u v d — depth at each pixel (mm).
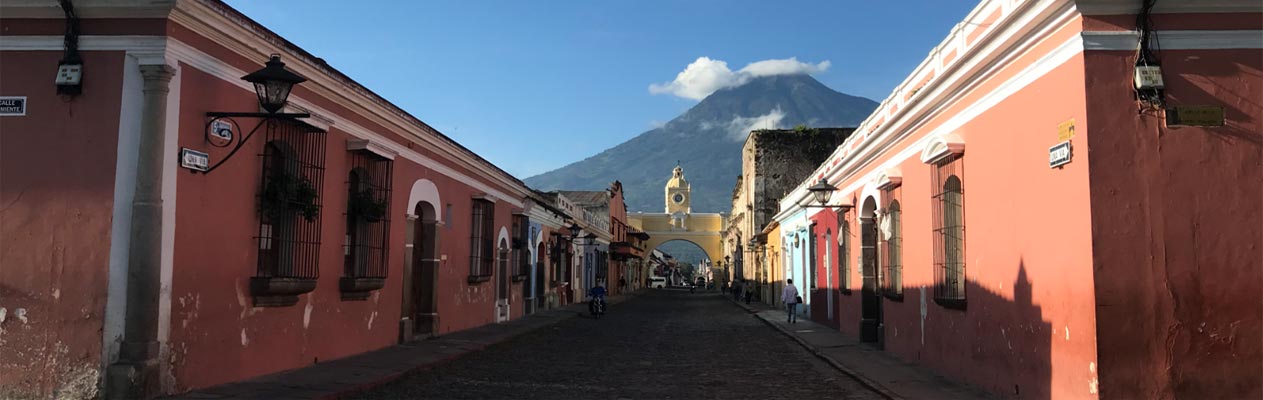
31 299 7656
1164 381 6930
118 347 7613
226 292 8891
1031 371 8273
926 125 11781
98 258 7629
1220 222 7055
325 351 11328
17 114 7777
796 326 21125
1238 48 7184
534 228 26266
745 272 46219
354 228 12289
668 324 23562
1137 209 7055
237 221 9086
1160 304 6992
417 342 14641
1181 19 7180
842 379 11320
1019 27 8195
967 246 10141
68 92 7742
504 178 20875
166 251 7828
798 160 37562
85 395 7500
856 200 16938
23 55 7836
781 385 10750
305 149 10422
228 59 8789
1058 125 7621
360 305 12469
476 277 18500
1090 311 7066
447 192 16594
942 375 11156
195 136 8266
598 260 43781
